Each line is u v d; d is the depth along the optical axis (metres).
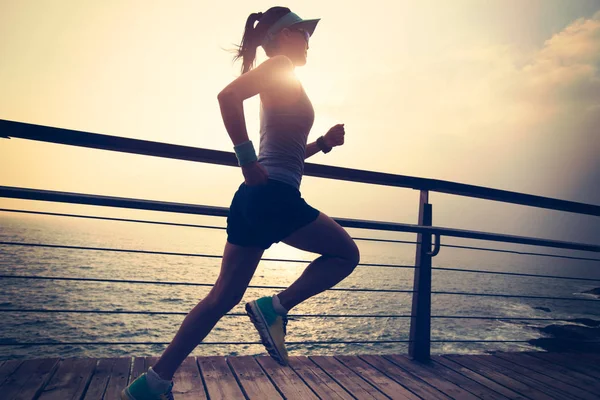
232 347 30.52
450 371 2.18
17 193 1.51
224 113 1.10
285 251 94.06
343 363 2.15
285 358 1.37
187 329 1.29
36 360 1.82
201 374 1.83
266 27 1.40
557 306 39.31
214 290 1.32
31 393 1.50
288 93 1.27
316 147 1.64
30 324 39.69
